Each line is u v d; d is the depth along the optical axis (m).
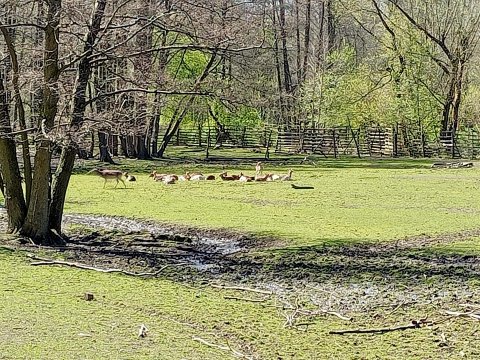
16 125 15.98
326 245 15.46
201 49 14.61
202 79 16.84
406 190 26.52
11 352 7.82
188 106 21.86
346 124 52.78
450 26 45.91
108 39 14.66
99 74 16.58
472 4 45.47
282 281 12.41
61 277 12.02
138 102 15.38
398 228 17.66
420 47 47.25
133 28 14.88
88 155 39.72
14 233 15.18
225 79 16.09
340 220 18.97
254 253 14.69
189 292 11.36
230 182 29.64
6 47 14.96
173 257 14.30
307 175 33.16
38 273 12.26
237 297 11.15
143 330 8.85
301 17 62.53
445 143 47.66
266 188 27.23
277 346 8.66
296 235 16.64
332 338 9.08
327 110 52.44
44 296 10.61
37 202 15.03
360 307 10.73
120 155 43.94
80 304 10.22
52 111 14.25
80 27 14.78
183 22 14.24
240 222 18.45
